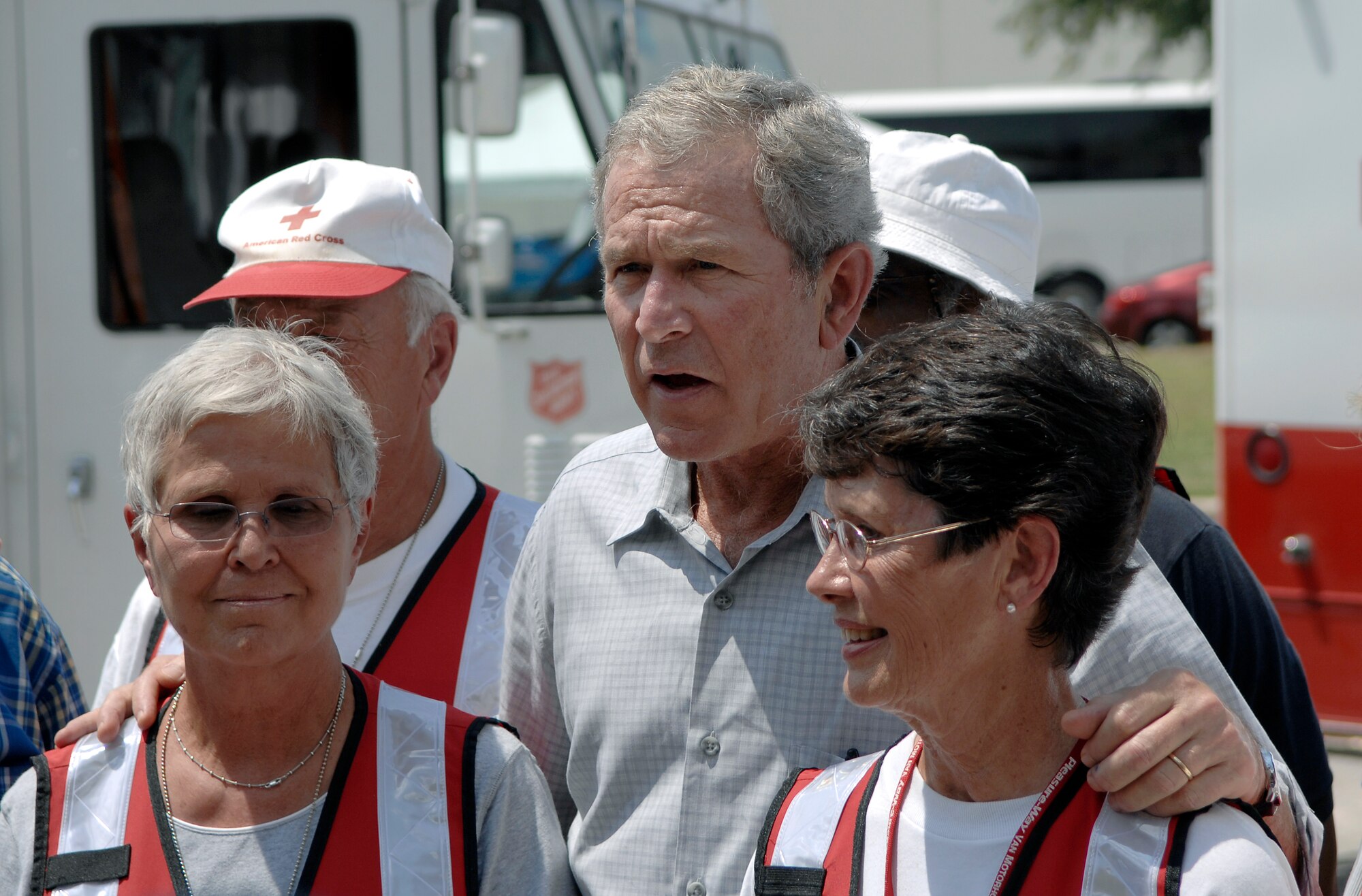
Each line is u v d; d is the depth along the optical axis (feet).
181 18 16.71
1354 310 17.66
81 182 16.74
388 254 9.49
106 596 16.66
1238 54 18.67
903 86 89.15
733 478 7.52
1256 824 5.64
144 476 6.72
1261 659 7.84
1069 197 83.05
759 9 22.00
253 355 6.84
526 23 17.34
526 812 7.08
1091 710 5.58
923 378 5.61
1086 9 76.59
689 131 6.97
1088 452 5.56
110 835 6.75
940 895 5.76
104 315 16.74
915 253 8.82
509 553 9.68
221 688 6.79
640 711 7.44
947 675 5.71
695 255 6.88
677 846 7.18
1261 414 18.60
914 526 5.59
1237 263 18.79
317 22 16.75
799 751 7.11
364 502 7.18
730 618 7.35
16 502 16.75
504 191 17.16
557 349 17.17
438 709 7.23
